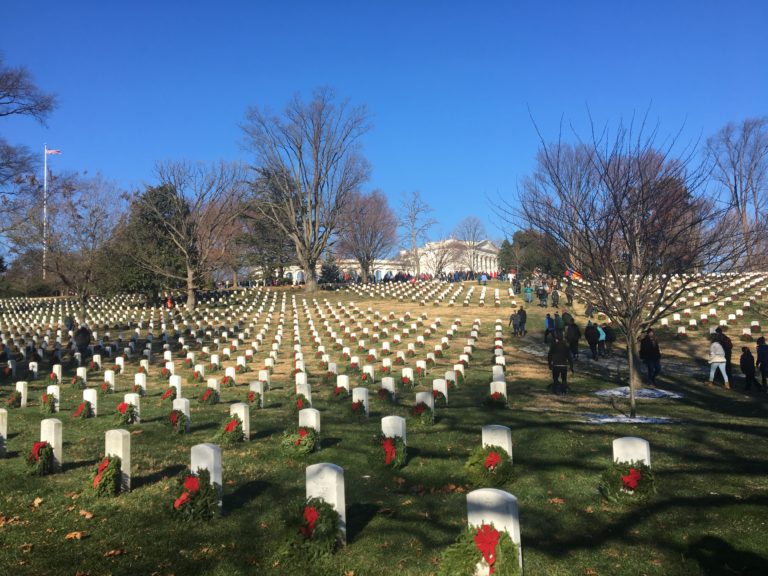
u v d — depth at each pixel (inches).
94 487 321.4
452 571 207.3
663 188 518.6
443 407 572.1
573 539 252.7
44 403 614.5
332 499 250.8
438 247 3503.9
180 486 298.5
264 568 236.7
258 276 3097.9
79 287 1695.4
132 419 537.6
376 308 1732.3
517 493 309.4
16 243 1353.3
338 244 2945.4
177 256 2076.8
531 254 1445.6
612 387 697.0
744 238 545.0
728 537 247.3
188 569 237.3
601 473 330.3
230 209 2106.3
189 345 1288.1
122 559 247.6
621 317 517.7
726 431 436.1
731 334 1063.0
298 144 2224.4
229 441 438.0
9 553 255.6
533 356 997.8
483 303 1694.1
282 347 1216.2
